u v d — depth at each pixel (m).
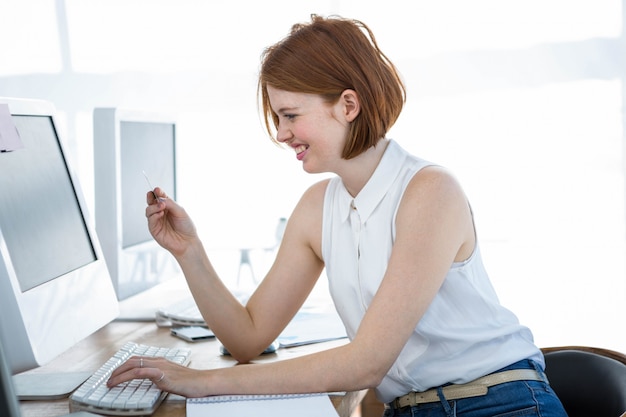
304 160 1.35
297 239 1.52
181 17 4.27
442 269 1.25
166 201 1.47
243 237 4.29
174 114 2.23
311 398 1.19
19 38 4.34
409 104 4.17
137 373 1.19
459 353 1.32
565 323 3.83
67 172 1.50
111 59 4.32
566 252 4.11
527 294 4.07
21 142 1.29
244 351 1.50
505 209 4.15
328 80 1.27
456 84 4.13
